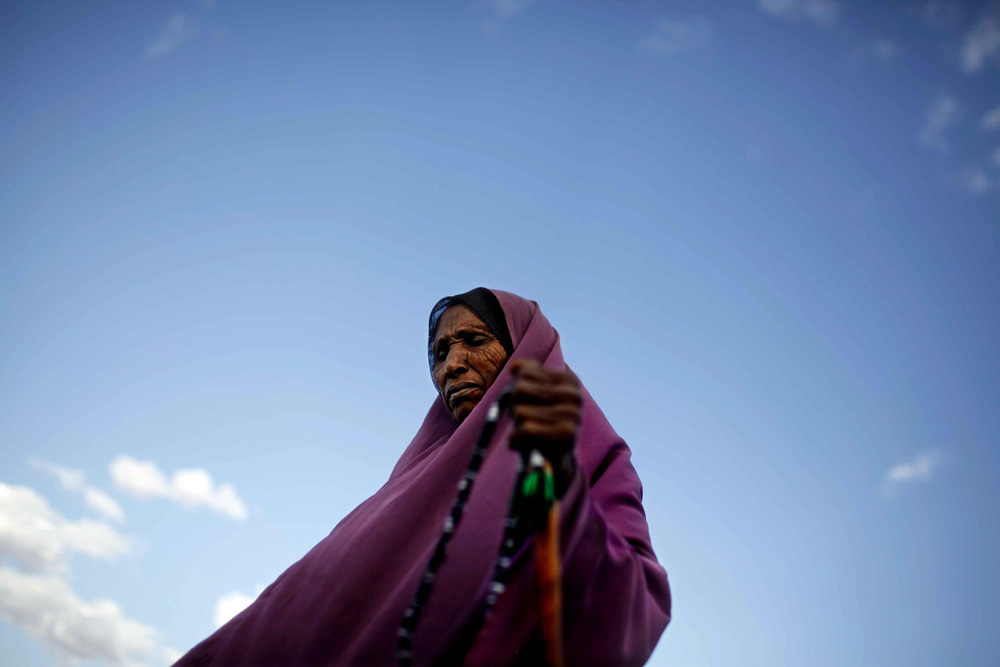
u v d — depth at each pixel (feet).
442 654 9.36
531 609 8.96
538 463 7.50
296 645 10.29
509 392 7.95
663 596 10.46
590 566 8.96
